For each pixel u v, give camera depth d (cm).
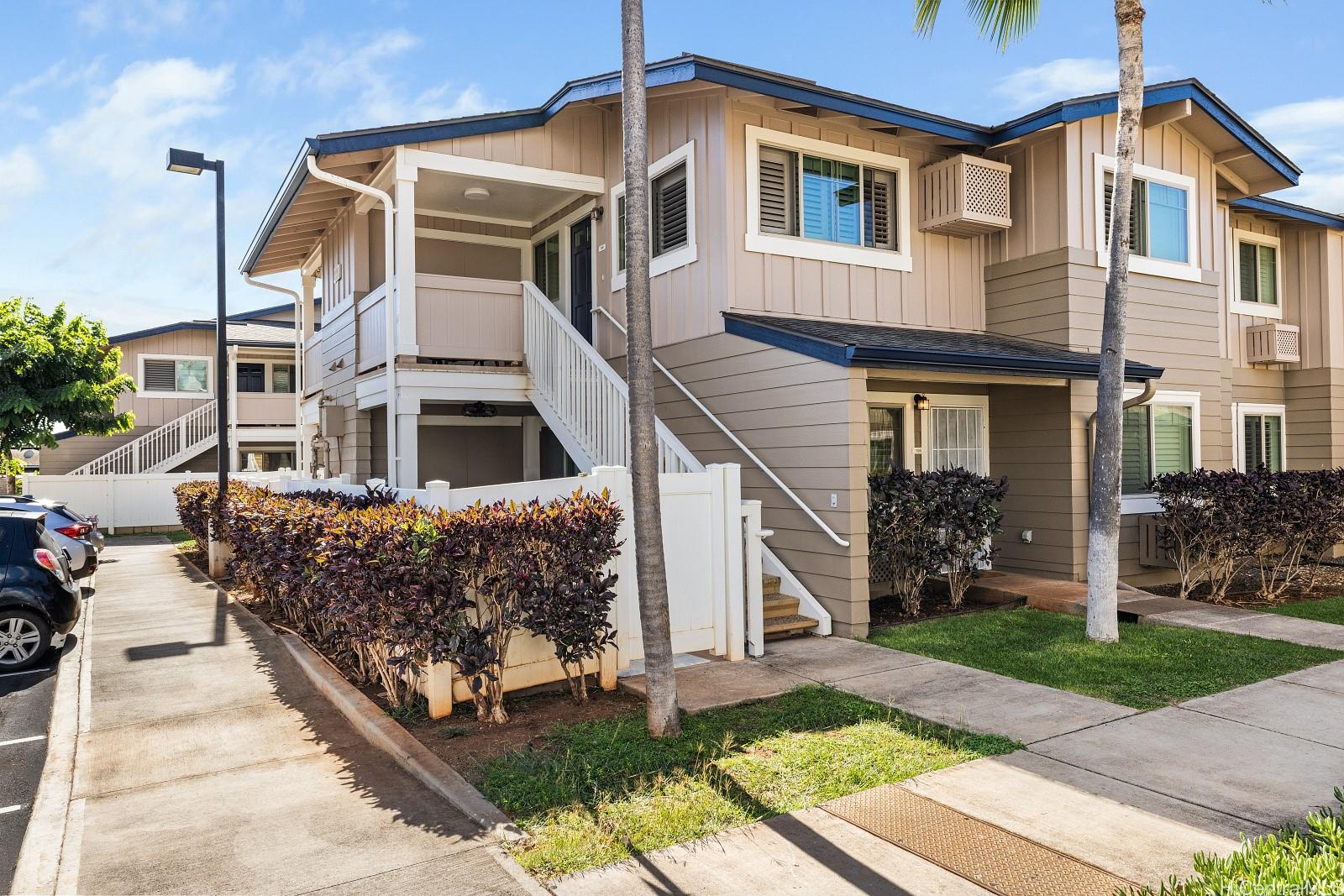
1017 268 1127
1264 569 1179
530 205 1288
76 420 1922
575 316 1281
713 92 959
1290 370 1546
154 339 2623
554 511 586
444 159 1073
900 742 521
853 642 800
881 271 1071
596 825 412
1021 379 940
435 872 374
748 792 449
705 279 991
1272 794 438
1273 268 1546
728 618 735
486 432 1448
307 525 695
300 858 389
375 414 1328
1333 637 798
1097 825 405
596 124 1184
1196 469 1191
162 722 595
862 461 822
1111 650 748
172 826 426
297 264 1780
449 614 545
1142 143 1166
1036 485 1097
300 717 607
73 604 813
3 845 418
